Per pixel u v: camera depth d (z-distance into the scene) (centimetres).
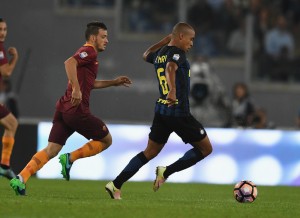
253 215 2798
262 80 7644
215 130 5253
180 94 3122
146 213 2709
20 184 3189
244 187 3366
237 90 6066
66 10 7631
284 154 5294
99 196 3525
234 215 2770
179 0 7681
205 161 5250
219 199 3631
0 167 3906
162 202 3222
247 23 7619
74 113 3228
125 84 3453
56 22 7631
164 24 7681
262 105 7562
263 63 7656
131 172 3216
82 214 2631
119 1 7625
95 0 7675
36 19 7625
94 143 3312
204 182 5247
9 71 3603
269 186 5044
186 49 3155
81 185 4494
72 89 3161
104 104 7444
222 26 7612
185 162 3219
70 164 3281
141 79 7538
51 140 3272
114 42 7581
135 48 7575
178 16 7681
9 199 3033
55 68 7569
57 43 7625
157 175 3231
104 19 7612
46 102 7506
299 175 5291
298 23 7738
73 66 3147
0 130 5125
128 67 7575
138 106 7469
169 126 3164
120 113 7456
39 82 7519
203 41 7581
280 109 7581
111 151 5169
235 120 5862
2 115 3853
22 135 5150
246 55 7562
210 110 6556
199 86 6525
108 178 5159
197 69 6581
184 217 2655
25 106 7469
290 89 7581
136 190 4181
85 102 3244
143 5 7681
